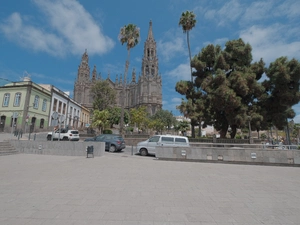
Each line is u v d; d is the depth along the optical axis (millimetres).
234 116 17828
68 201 4336
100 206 4074
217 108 18594
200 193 5176
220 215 3740
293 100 17531
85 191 5125
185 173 7863
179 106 21000
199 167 9469
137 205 4180
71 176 6836
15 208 3877
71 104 46031
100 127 31828
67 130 22438
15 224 3172
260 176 7605
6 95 30625
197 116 19469
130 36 28328
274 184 6312
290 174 8109
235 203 4449
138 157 13320
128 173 7539
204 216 3670
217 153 11367
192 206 4199
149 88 94188
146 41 104750
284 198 4871
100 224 3232
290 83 17906
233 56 19781
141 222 3352
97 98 43656
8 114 29672
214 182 6461
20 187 5383
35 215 3553
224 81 17672
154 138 14727
